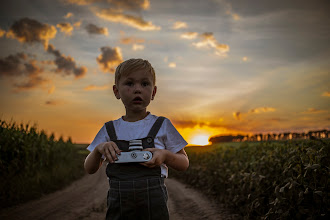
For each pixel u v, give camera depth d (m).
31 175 7.52
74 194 7.58
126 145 1.67
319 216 3.01
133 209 1.57
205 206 5.82
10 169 6.42
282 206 3.47
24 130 8.14
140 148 1.61
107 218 1.63
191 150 13.09
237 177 5.61
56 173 9.72
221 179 6.44
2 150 6.45
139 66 1.70
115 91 1.85
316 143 3.93
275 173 4.10
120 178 1.61
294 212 3.33
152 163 1.53
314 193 3.05
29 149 7.30
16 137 7.00
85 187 9.17
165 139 1.74
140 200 1.57
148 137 1.68
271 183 4.14
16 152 6.89
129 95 1.69
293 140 4.80
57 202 6.31
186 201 6.42
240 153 6.64
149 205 1.57
